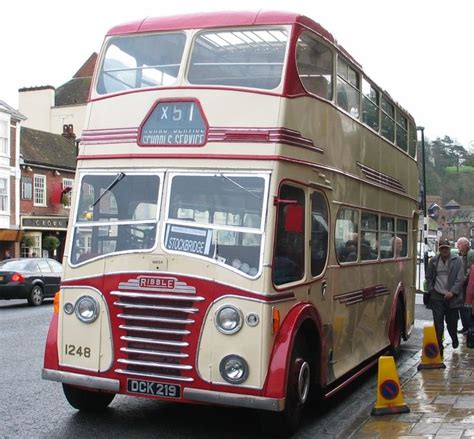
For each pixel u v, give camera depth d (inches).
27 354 466.0
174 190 272.5
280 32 282.0
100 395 312.8
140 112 284.4
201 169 270.8
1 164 1507.1
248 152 267.6
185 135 276.1
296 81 281.4
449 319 493.7
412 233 565.9
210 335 258.7
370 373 438.3
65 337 281.3
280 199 266.2
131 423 297.6
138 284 269.0
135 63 296.0
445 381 381.4
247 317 255.6
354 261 372.2
